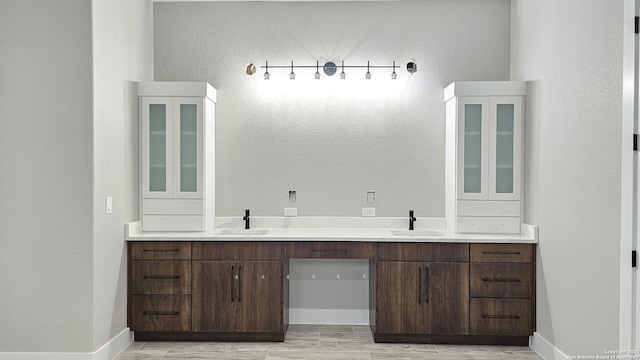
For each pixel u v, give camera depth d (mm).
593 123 3133
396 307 4125
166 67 4824
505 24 4766
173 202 4453
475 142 4418
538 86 4055
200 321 4160
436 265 4105
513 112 4375
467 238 4086
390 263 4121
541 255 3965
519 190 4367
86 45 3510
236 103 4816
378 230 4691
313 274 4812
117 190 3973
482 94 4363
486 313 4094
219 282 4156
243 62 4809
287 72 4809
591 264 3146
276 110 4812
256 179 4820
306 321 4816
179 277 4160
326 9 4816
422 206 4801
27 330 3547
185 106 4445
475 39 4770
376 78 4809
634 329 2711
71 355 3535
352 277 4812
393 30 4801
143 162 4422
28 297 3539
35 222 3535
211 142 4668
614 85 2889
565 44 3541
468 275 4098
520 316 4082
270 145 4812
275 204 4816
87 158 3525
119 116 4012
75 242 3529
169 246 4164
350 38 4816
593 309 3119
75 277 3533
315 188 4812
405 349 4031
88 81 3516
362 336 4391
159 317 4164
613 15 2898
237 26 4820
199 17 4812
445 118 4781
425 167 4797
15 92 3523
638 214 2695
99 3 3617
